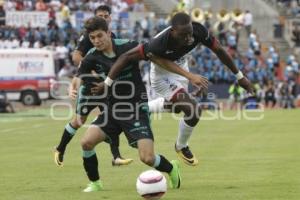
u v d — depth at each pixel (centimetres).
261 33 13488
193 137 5553
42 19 12025
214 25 13250
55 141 5412
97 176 2853
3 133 6222
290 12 13888
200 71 11031
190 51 2830
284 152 4322
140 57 2636
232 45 12162
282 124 6944
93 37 2675
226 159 3978
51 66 10638
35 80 10562
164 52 2681
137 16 13012
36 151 4669
